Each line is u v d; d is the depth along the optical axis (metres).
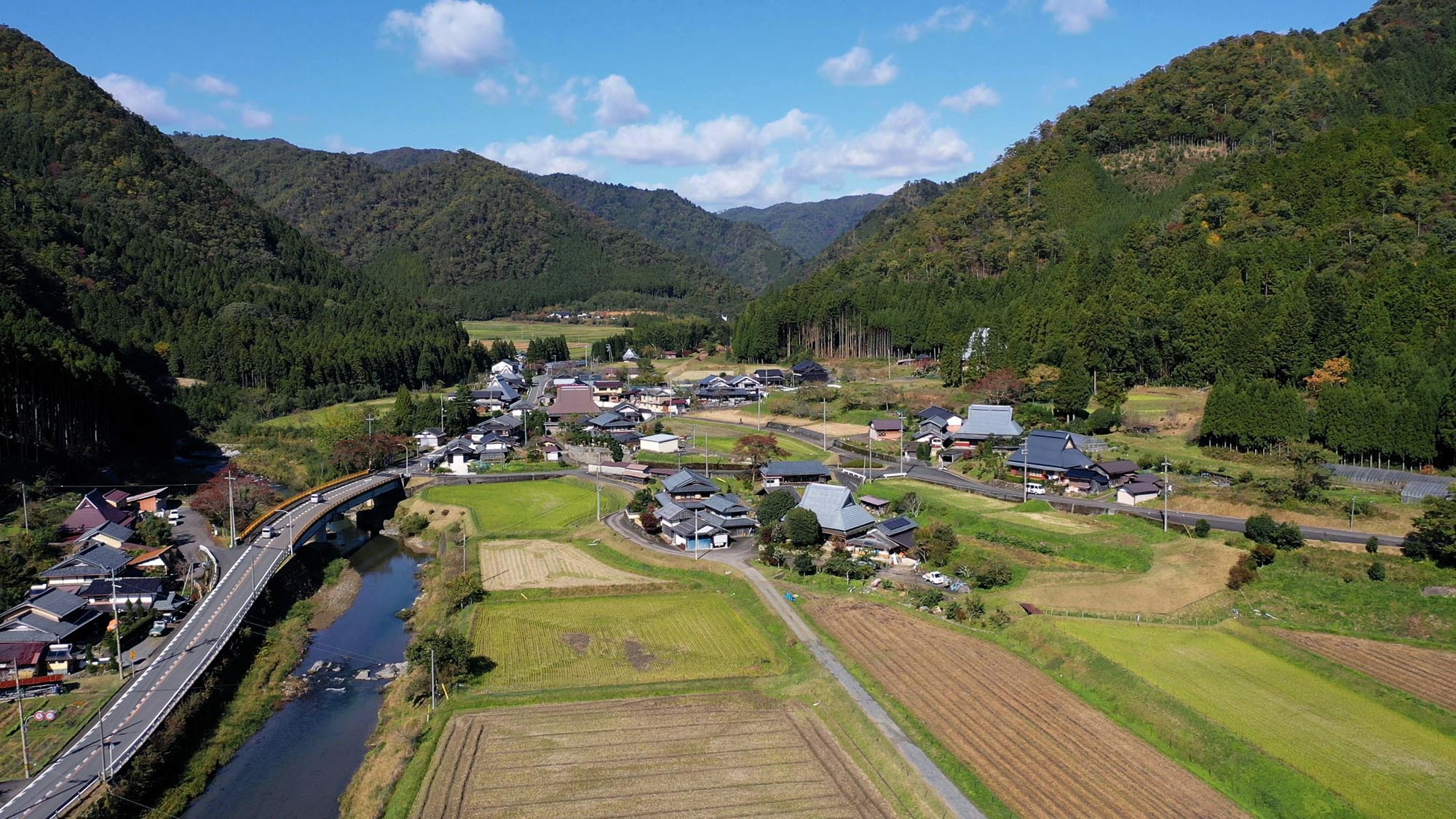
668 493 90.75
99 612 58.31
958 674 51.00
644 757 43.50
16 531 71.81
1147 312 125.50
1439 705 45.09
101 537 70.62
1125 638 54.00
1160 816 36.97
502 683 52.22
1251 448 93.31
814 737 45.19
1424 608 55.69
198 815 42.06
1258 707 45.44
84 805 39.38
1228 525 71.88
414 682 52.25
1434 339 97.88
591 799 39.91
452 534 88.12
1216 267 132.62
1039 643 54.44
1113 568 67.00
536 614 63.69
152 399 120.19
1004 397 122.31
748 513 83.94
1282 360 106.25
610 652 56.69
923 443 108.75
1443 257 114.25
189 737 47.81
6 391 83.62
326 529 89.69
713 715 47.84
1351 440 85.56
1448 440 78.19
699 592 67.88
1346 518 69.94
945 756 41.56
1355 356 100.56
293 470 110.06
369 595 74.25
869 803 39.34
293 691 55.47
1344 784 38.38
